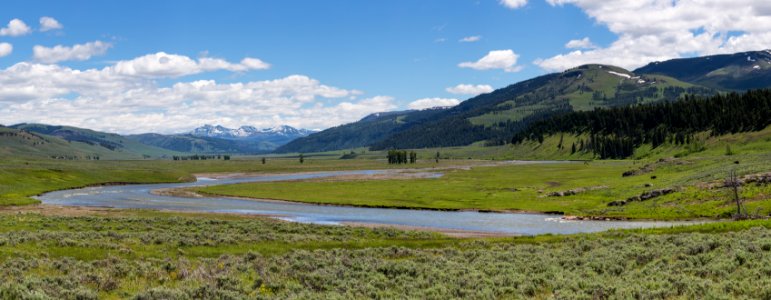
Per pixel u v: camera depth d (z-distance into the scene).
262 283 21.25
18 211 75.88
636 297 17.36
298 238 43.22
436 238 51.19
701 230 42.00
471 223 70.19
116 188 141.12
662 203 73.31
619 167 177.62
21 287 17.09
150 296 17.19
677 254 25.75
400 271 24.28
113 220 55.56
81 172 161.12
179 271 22.92
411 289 20.33
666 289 17.44
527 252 31.55
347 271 23.98
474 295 18.73
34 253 27.16
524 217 76.06
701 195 72.44
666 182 91.94
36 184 132.88
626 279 20.70
